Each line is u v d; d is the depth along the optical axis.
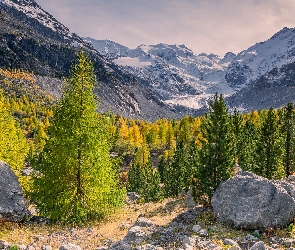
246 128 59.88
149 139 114.00
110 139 23.03
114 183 22.69
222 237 14.18
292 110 46.16
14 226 17.47
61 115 20.70
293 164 46.06
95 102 21.30
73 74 20.80
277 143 40.03
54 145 20.28
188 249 12.09
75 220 19.66
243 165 42.91
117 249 11.83
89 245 14.43
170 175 50.34
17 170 29.72
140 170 70.81
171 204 27.33
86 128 20.22
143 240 14.13
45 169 20.55
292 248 12.30
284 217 15.15
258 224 14.79
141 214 22.42
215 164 20.39
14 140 30.34
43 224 18.97
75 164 20.25
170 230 15.23
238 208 15.69
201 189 20.66
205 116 24.12
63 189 20.62
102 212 21.95
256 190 16.05
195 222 16.80
